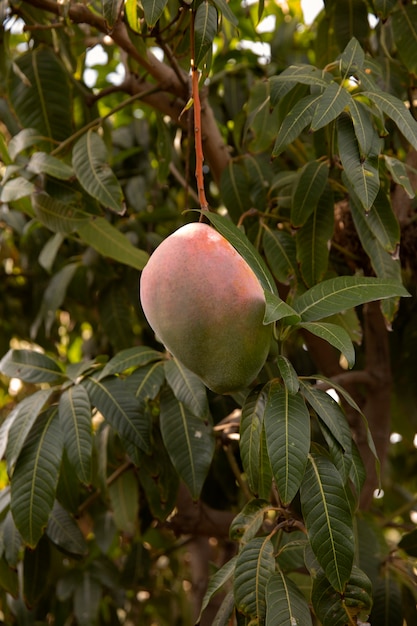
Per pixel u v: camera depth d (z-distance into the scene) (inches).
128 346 65.2
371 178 44.8
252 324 40.8
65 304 73.9
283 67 66.8
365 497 60.6
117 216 69.2
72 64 60.9
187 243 41.2
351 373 60.8
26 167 52.8
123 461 59.3
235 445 60.2
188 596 79.9
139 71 60.1
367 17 56.2
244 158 58.2
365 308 59.1
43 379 50.9
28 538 47.0
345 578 40.9
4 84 59.2
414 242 56.8
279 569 42.6
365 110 45.7
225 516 59.4
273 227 56.4
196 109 44.0
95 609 61.4
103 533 62.6
